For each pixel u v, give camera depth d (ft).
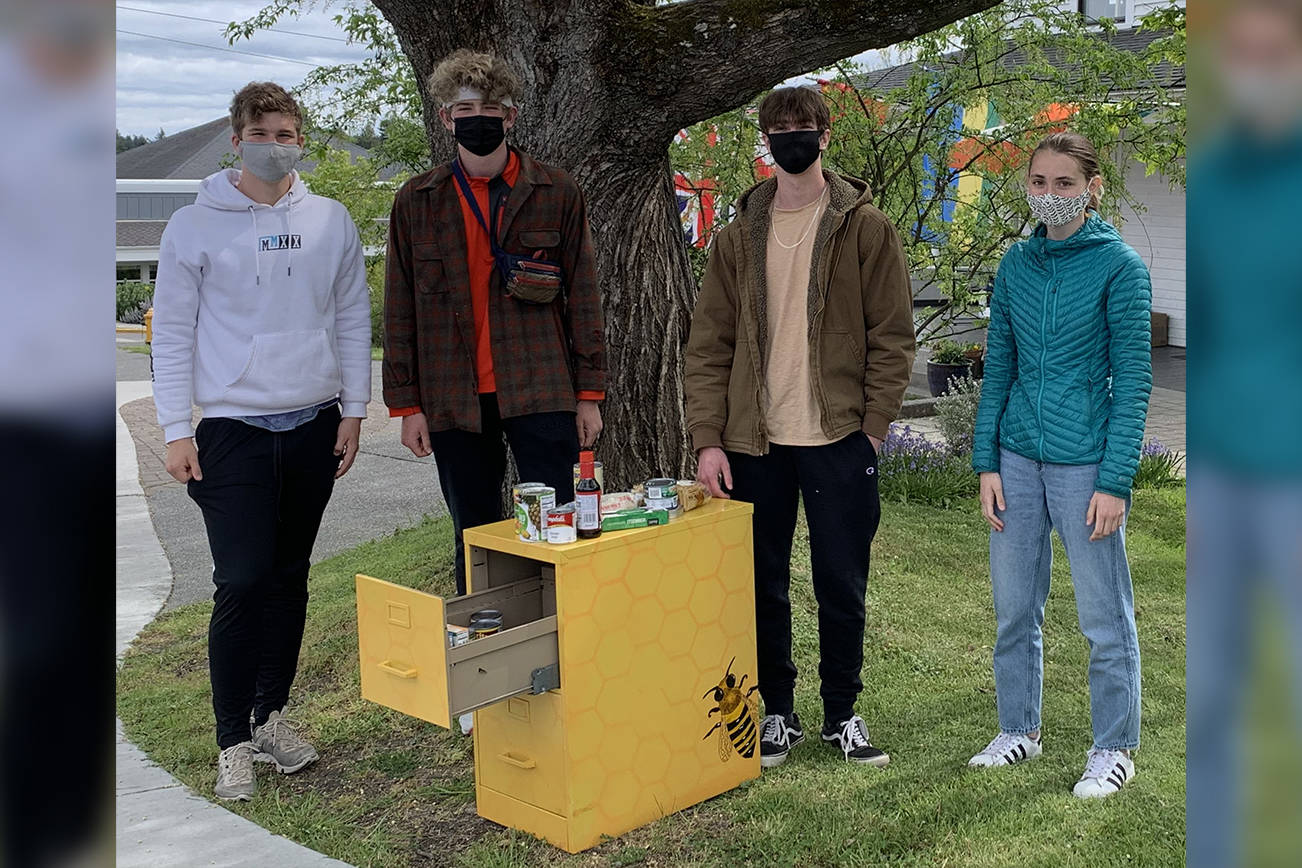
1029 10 27.12
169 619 20.27
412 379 12.69
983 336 46.03
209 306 11.59
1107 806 10.64
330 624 18.01
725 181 26.25
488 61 11.74
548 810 10.75
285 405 11.72
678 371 16.99
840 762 12.37
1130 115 25.70
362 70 31.12
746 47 13.64
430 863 10.60
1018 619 11.89
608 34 14.03
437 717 9.74
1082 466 11.10
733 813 11.25
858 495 12.05
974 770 11.82
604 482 16.76
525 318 12.38
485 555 11.19
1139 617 17.76
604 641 10.60
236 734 12.31
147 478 34.40
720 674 11.67
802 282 11.97
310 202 12.08
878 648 16.34
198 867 10.46
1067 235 11.15
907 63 27.81
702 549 11.39
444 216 12.17
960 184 28.40
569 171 15.03
